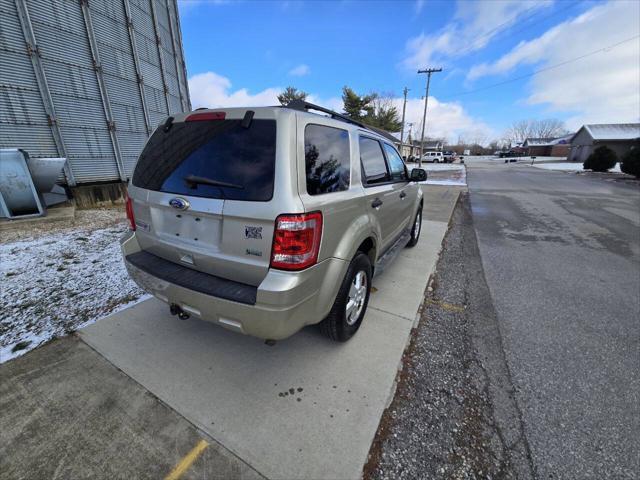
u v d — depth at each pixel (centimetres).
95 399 189
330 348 239
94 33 776
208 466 151
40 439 163
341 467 152
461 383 209
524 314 297
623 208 891
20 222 561
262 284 165
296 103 208
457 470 152
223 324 182
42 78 680
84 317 274
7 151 541
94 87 788
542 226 666
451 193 1205
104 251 434
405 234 419
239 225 173
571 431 173
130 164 904
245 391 197
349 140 231
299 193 168
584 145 3953
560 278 384
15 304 293
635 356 237
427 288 352
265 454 158
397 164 367
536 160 5044
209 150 186
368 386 203
